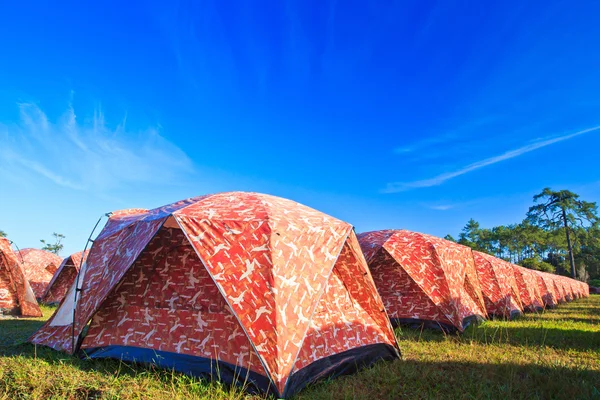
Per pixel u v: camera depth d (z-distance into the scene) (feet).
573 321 42.96
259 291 15.83
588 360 21.26
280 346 14.94
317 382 16.63
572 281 109.91
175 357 17.06
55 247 178.60
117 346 18.43
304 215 20.10
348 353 19.24
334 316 20.38
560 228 195.42
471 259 39.99
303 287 16.74
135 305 19.38
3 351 20.42
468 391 15.44
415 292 33.22
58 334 21.54
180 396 14.24
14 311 38.19
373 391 15.83
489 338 28.48
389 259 34.73
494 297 45.65
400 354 21.58
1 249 37.35
